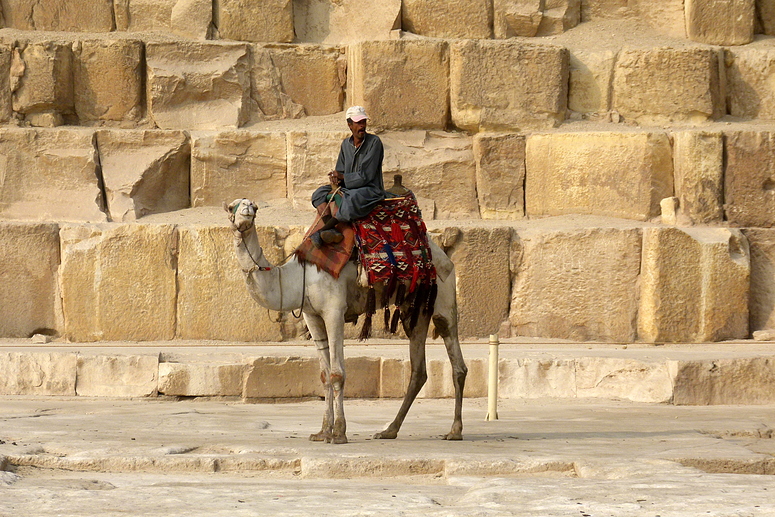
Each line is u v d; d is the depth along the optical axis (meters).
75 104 21.23
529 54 21.16
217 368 16.30
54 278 18.86
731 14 22.19
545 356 16.91
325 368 11.17
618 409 15.27
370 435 11.67
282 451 9.94
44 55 20.67
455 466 9.11
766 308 19.20
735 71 21.72
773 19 22.69
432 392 16.55
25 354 16.48
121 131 20.50
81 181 20.00
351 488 8.23
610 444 10.73
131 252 18.55
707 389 16.02
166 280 18.50
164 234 18.56
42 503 7.30
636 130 20.45
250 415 14.05
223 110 21.45
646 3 23.20
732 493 7.52
